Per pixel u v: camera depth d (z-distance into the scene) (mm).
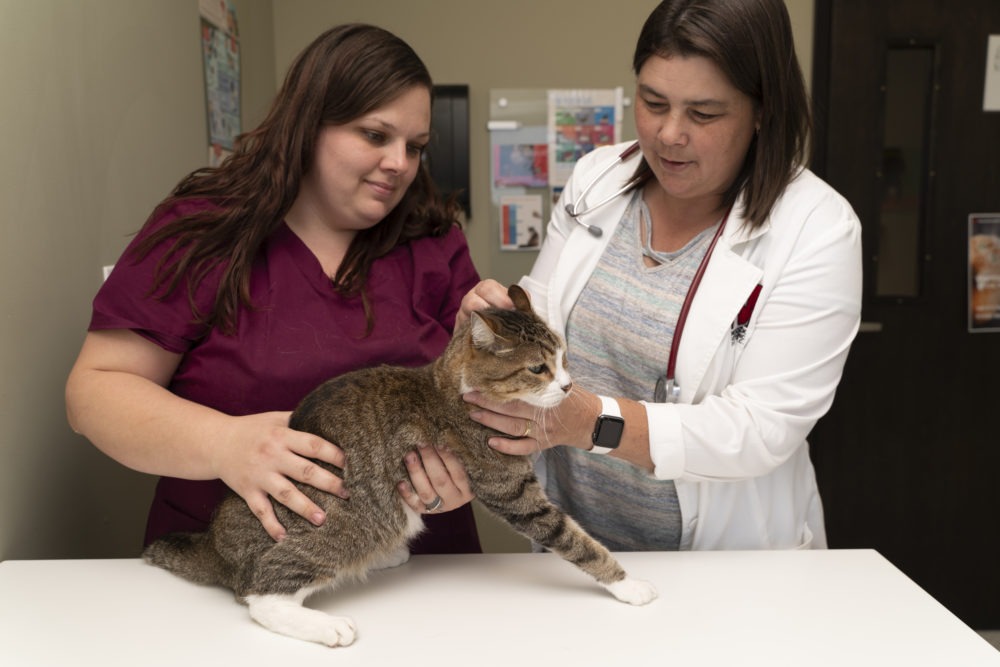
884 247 2930
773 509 1354
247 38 2541
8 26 1166
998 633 3111
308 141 1172
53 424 1312
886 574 1110
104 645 912
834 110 2850
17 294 1202
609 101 2918
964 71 2834
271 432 1007
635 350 1320
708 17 1051
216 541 1046
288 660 882
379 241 1331
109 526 1525
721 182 1208
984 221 2908
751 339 1212
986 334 2967
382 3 2852
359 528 1034
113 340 1156
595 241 1403
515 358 1061
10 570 1109
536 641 924
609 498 1407
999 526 3088
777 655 896
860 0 2791
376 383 1106
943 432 3020
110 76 1530
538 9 2867
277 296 1222
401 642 922
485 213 3000
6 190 1168
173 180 1883
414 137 1209
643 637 934
